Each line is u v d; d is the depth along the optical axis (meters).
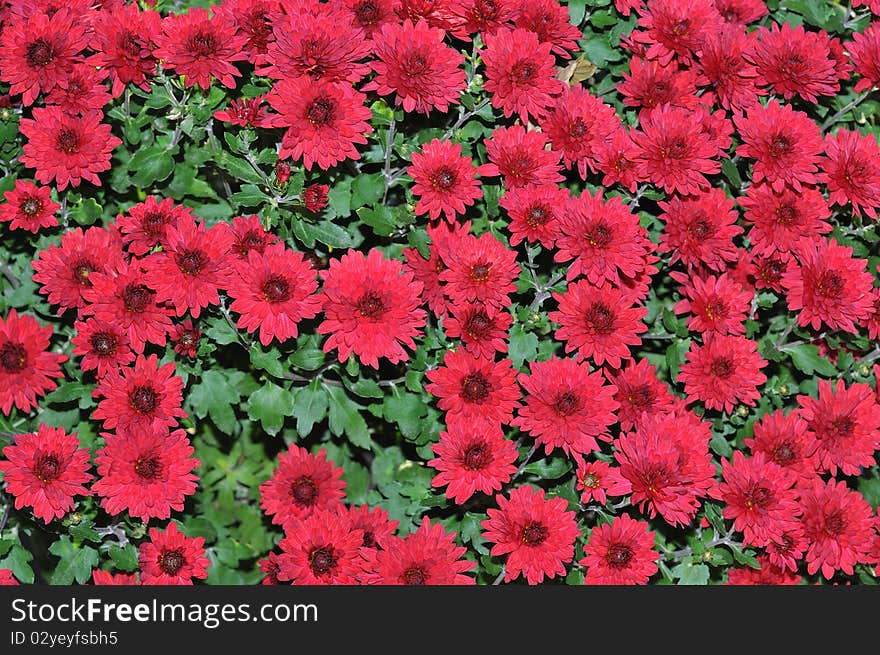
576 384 1.10
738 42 1.17
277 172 1.11
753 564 1.11
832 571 1.11
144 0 1.16
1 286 1.14
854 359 1.17
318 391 1.14
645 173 1.13
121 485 1.09
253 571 1.25
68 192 1.13
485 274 1.10
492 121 1.14
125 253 1.12
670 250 1.15
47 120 1.11
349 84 1.11
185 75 1.12
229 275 1.09
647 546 1.10
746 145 1.14
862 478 1.17
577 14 1.18
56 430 1.10
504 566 1.11
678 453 1.09
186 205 1.17
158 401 1.10
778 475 1.11
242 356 1.22
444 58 1.12
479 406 1.10
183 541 1.11
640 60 1.16
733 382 1.12
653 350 1.19
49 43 1.11
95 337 1.09
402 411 1.14
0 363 1.08
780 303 1.19
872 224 1.17
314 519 1.11
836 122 1.22
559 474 1.11
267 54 1.12
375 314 1.09
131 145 1.15
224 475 1.26
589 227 1.10
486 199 1.14
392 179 1.14
